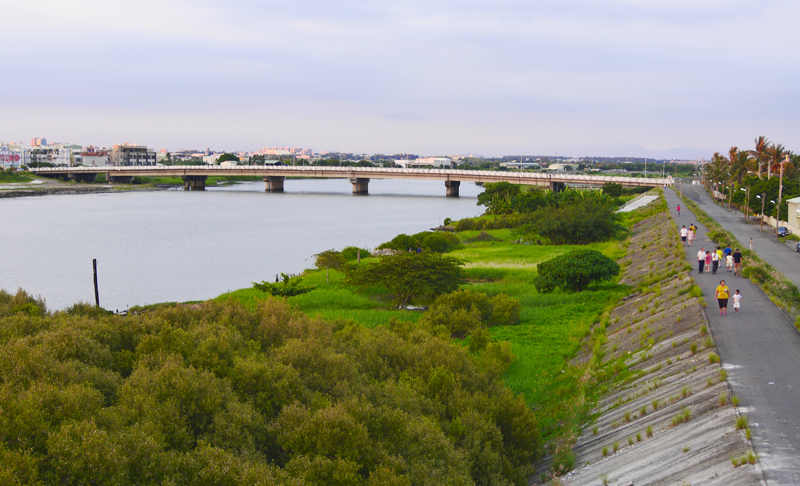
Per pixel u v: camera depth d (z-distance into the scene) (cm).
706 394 1991
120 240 10450
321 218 14562
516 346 3428
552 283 4919
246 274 7412
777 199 9112
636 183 17950
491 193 15362
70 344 2145
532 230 8594
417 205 19012
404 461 1745
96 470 1423
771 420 1709
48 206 17400
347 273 5316
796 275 4694
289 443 1739
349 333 3034
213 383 1872
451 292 4716
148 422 1628
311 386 2152
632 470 1719
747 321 2838
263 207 17538
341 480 1595
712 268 4269
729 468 1493
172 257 8694
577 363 3095
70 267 7831
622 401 2316
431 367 2442
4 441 1480
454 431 2041
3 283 6725
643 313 3622
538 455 2131
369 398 2120
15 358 1911
